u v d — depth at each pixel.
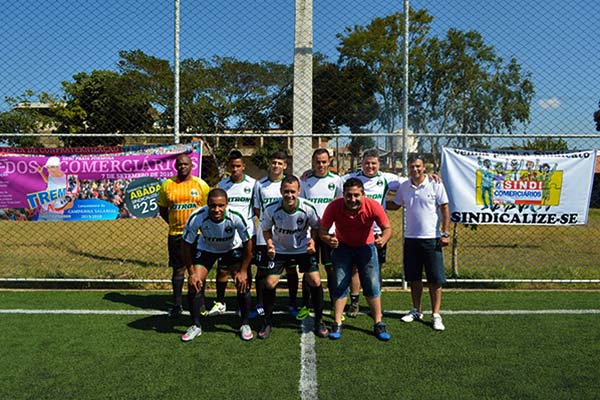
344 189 4.01
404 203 4.62
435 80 20.19
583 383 3.19
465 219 5.61
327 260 4.91
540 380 3.23
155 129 23.80
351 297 4.80
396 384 3.18
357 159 11.10
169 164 5.59
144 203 5.62
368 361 3.58
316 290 4.23
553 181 5.55
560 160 5.54
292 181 4.02
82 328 4.34
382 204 4.90
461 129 20.05
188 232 4.11
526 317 4.69
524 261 8.04
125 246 9.51
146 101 24.44
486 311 4.90
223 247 4.30
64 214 5.60
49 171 5.57
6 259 7.87
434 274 4.40
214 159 18.33
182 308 5.07
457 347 3.88
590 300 5.34
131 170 5.58
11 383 3.19
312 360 3.61
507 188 5.57
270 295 4.20
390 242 9.72
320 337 4.16
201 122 25.84
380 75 18.64
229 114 26.44
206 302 5.33
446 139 7.99
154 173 5.59
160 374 3.34
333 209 4.12
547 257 8.50
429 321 4.59
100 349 3.82
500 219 5.60
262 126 26.14
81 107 24.14
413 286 4.64
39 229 12.30
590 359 3.61
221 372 3.38
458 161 5.59
